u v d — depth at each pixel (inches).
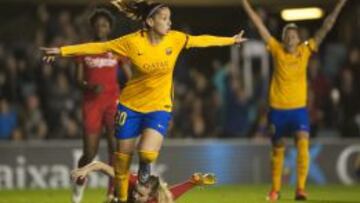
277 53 1094.4
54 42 1665.8
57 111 1630.2
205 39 808.3
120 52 792.9
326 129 1667.1
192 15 1946.4
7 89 1658.5
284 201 1081.4
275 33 1768.0
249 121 1651.1
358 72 1700.3
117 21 1535.4
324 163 1573.6
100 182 1470.2
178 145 1525.6
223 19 1953.7
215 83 1711.4
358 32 1833.2
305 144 1096.8
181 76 1769.2
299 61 1088.8
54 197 1192.2
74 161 1502.2
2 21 1876.2
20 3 1897.1
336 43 1849.2
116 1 796.0
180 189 815.1
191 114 1647.4
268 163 1558.8
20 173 1485.0
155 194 761.6
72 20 1926.7
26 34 1866.4
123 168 812.6
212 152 1539.1
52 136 1596.9
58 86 1653.5
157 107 796.0
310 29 1962.4
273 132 1107.3
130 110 801.6
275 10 1932.8
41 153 1493.6
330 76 1768.0
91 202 1072.2
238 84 1667.1
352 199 1135.0
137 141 821.9
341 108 1676.9
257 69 1755.7
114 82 1006.4
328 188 1422.2
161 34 783.1
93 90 992.9
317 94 1664.6
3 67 1702.8
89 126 998.4
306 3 1913.1
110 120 1003.9
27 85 1669.5
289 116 1095.6
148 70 787.4
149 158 787.4
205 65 1924.2
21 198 1170.6
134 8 789.9
